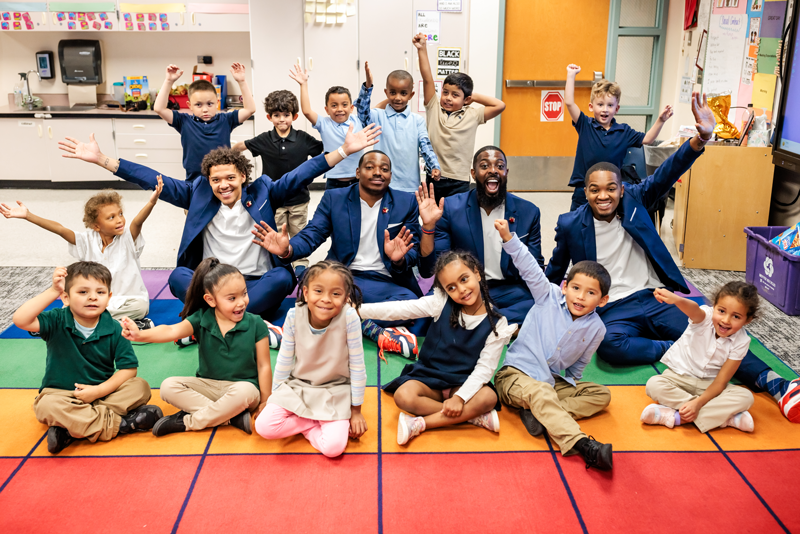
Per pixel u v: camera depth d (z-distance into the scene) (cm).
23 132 587
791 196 382
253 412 225
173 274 296
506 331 218
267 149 396
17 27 587
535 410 215
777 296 330
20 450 209
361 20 566
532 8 569
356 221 302
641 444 216
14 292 348
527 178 609
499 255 303
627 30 573
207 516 181
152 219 504
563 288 229
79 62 604
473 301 214
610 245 285
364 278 304
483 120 402
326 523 179
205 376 226
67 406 205
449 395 227
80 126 588
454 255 213
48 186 602
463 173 401
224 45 627
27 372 258
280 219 406
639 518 182
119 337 221
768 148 374
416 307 227
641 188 291
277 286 290
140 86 608
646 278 287
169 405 236
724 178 381
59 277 205
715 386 222
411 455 209
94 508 184
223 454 208
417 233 307
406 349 271
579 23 573
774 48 399
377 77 580
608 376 262
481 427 225
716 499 190
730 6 463
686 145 275
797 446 215
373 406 238
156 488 192
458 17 565
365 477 198
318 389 214
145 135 593
